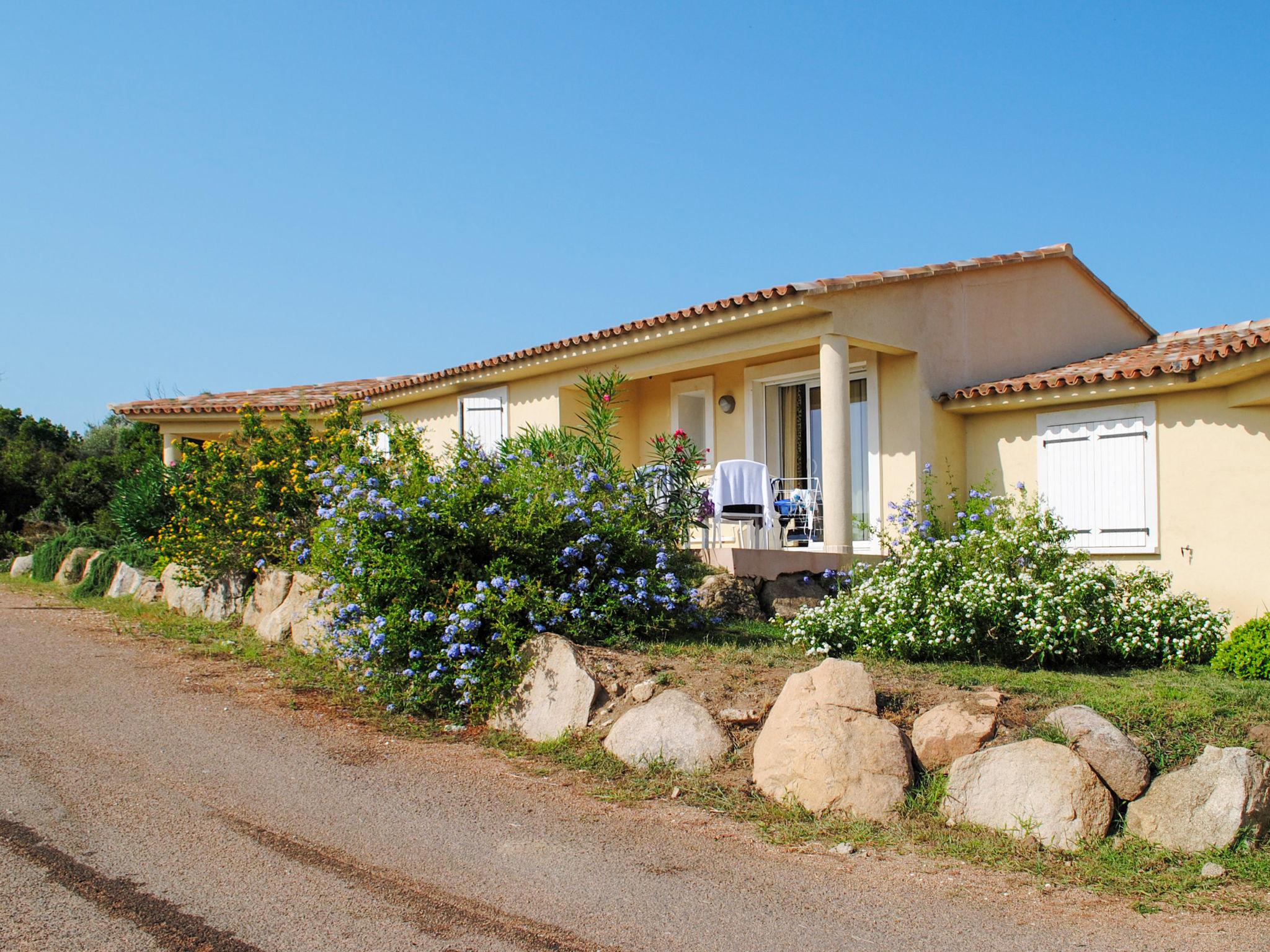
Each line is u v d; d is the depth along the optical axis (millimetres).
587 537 8055
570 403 14289
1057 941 4152
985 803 5480
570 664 7094
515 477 8555
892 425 11812
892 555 9945
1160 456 10258
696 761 6234
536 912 4297
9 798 5461
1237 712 6059
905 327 11430
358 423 12812
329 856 4852
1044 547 8766
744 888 4652
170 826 5156
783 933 4168
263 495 11859
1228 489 9758
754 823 5539
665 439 10055
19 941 3797
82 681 8641
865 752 5746
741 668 7316
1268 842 5133
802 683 6211
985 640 7945
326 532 8617
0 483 26891
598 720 6824
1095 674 7648
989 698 6301
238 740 6910
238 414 17797
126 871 4539
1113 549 10570
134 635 11109
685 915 4324
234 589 12031
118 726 7160
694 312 11312
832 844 5250
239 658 9695
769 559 10188
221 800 5621
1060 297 13469
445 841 5125
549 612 7648
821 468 13055
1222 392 9836
